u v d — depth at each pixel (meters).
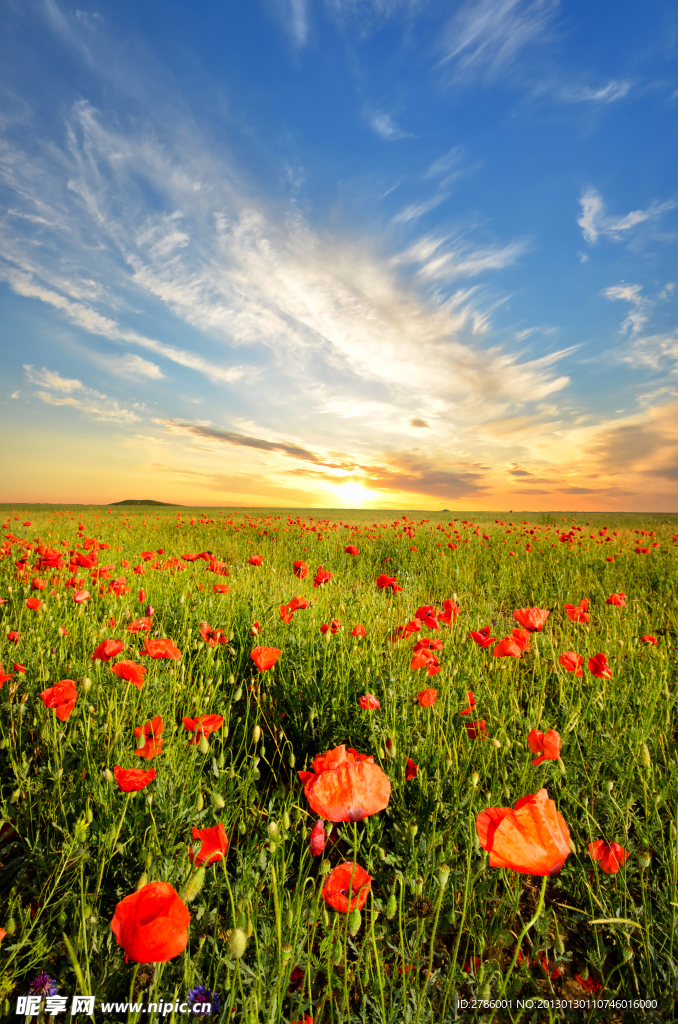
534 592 2.56
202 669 1.22
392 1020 0.47
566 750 0.97
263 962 0.52
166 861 0.63
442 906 0.65
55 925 0.59
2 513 8.77
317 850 0.53
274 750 1.03
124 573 2.32
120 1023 0.47
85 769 0.83
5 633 1.31
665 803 0.81
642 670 1.29
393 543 4.06
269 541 4.57
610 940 0.63
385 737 0.90
